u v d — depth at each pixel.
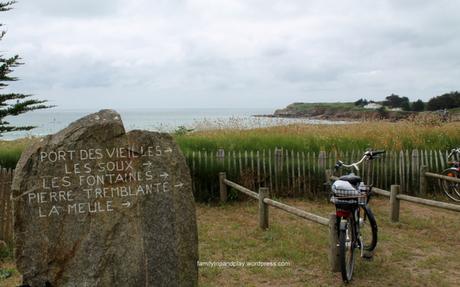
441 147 14.12
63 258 5.32
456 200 12.17
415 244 8.38
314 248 8.09
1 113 16.31
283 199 12.69
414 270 7.05
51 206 5.33
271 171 12.94
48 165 5.35
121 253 5.48
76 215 5.39
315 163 12.88
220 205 12.14
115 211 5.52
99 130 5.55
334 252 6.84
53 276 5.29
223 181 12.24
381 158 13.12
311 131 15.77
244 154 12.91
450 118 18.95
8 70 15.68
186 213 5.81
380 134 14.91
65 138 5.45
